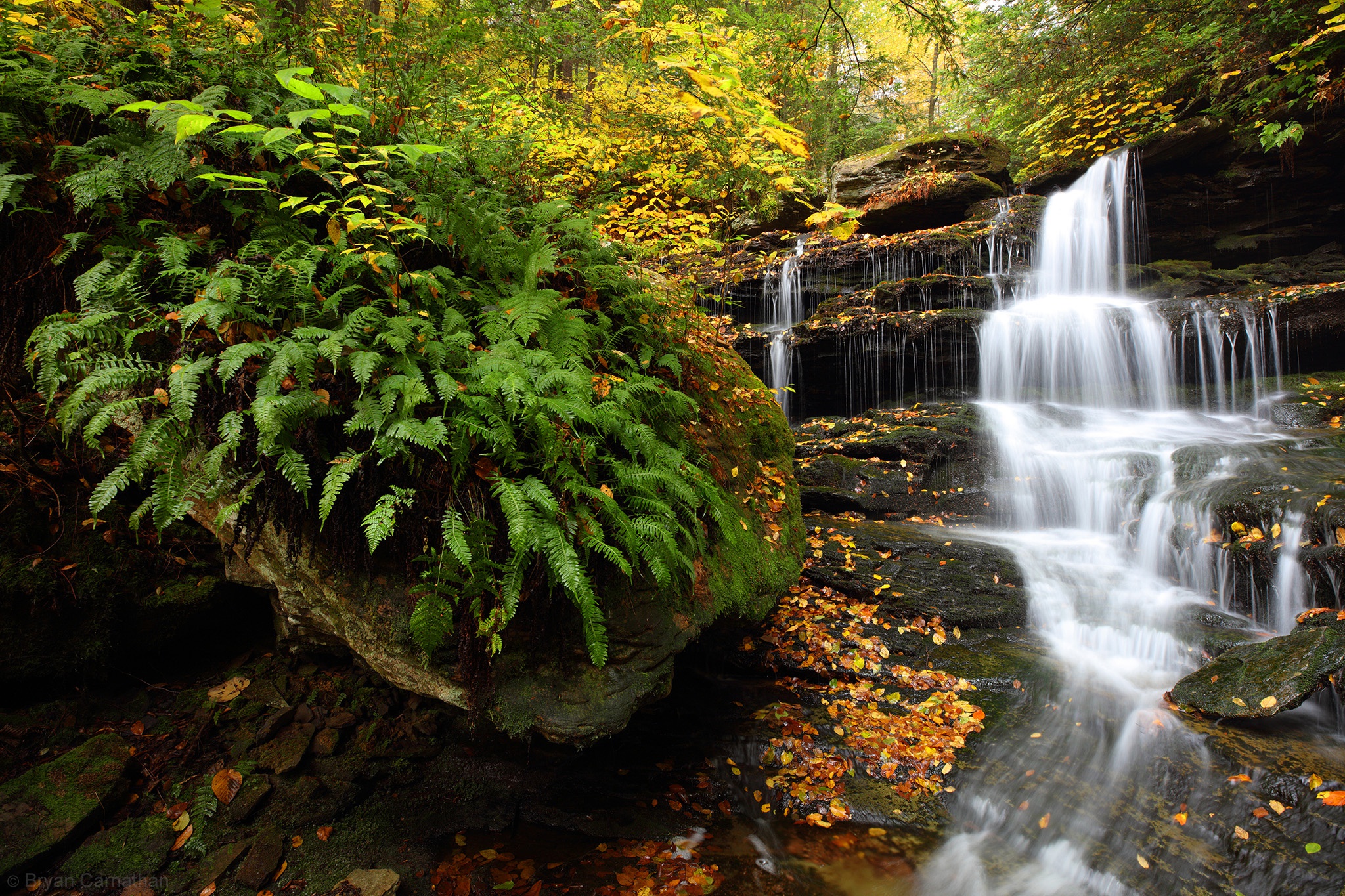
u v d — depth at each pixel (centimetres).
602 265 447
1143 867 363
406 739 441
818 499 832
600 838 401
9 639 388
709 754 465
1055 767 435
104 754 382
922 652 563
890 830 408
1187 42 1198
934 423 928
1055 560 688
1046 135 1550
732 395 584
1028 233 1227
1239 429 888
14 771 369
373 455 322
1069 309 1070
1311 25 1090
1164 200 1255
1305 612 521
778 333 1136
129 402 277
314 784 404
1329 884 323
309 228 345
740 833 410
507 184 474
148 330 296
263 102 355
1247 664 471
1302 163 1163
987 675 529
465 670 343
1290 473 671
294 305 314
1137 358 1020
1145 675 524
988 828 406
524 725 357
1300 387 930
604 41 656
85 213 335
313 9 433
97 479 427
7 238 338
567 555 303
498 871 371
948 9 880
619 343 463
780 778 443
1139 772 420
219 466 267
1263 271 1152
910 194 1321
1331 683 434
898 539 713
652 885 366
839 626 587
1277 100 1136
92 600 413
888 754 455
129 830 360
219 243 331
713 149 702
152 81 351
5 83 321
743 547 484
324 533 343
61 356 324
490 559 315
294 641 456
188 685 444
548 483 327
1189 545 646
